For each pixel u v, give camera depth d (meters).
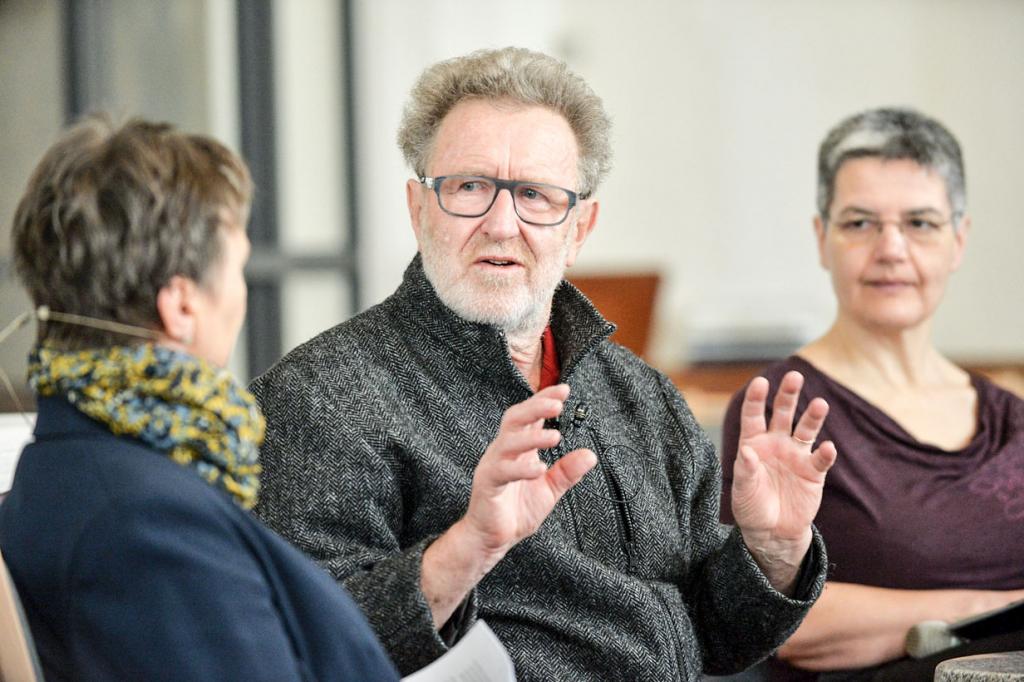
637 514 3.98
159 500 2.50
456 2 14.75
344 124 13.62
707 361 15.14
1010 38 16.48
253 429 2.72
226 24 12.89
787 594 3.98
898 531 4.86
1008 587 4.91
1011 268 16.62
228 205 2.71
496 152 3.84
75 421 2.63
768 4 16.05
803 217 16.20
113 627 2.42
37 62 11.86
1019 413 5.21
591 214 4.19
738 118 16.08
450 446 3.78
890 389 5.24
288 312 13.36
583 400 4.06
